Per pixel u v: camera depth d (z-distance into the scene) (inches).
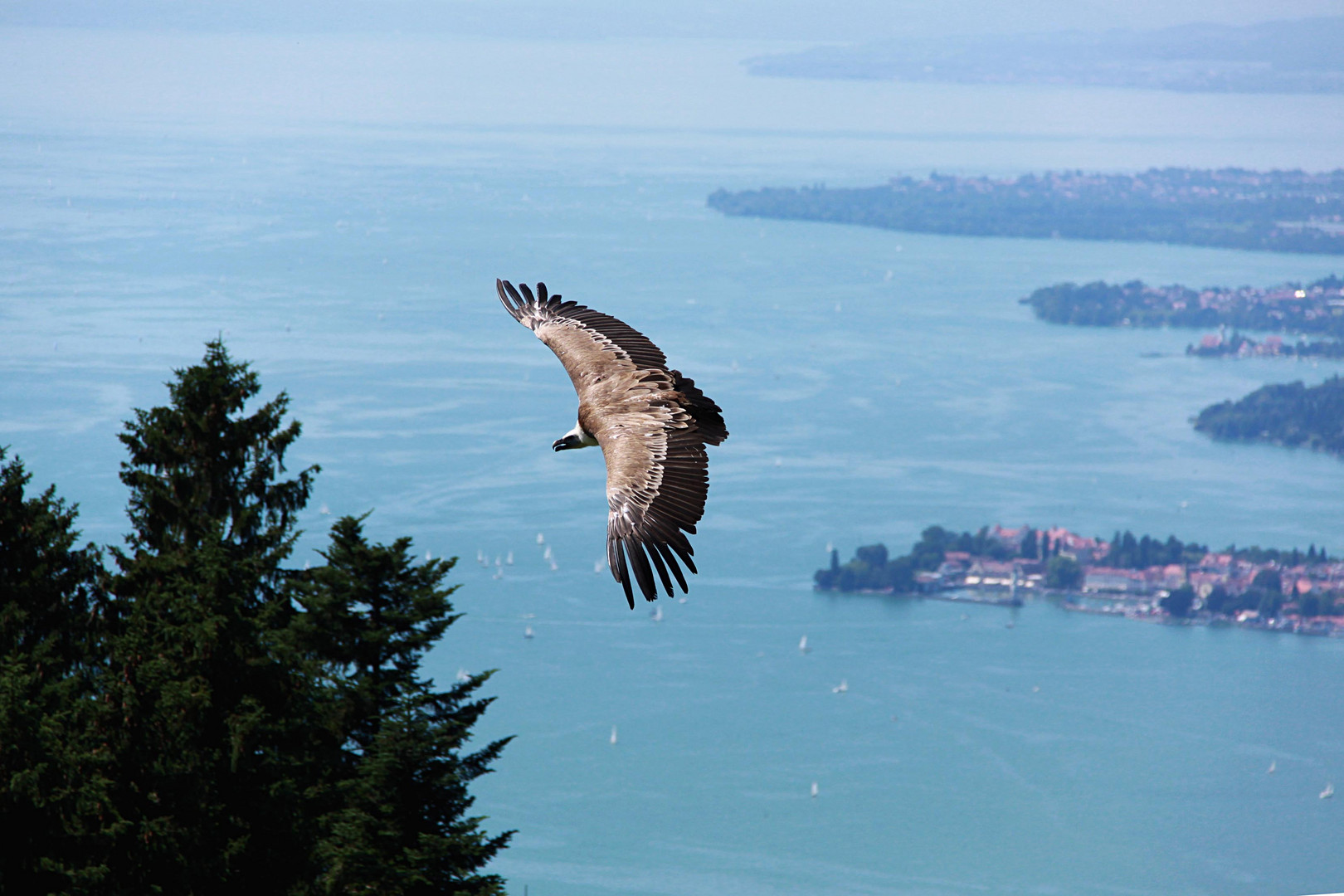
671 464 251.4
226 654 875.4
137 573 984.9
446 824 935.0
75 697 898.7
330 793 891.4
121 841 792.9
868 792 3666.3
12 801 741.9
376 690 939.3
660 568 235.3
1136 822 3538.4
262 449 1095.6
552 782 3641.7
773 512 6702.8
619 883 3056.1
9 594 1002.7
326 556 965.2
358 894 844.0
